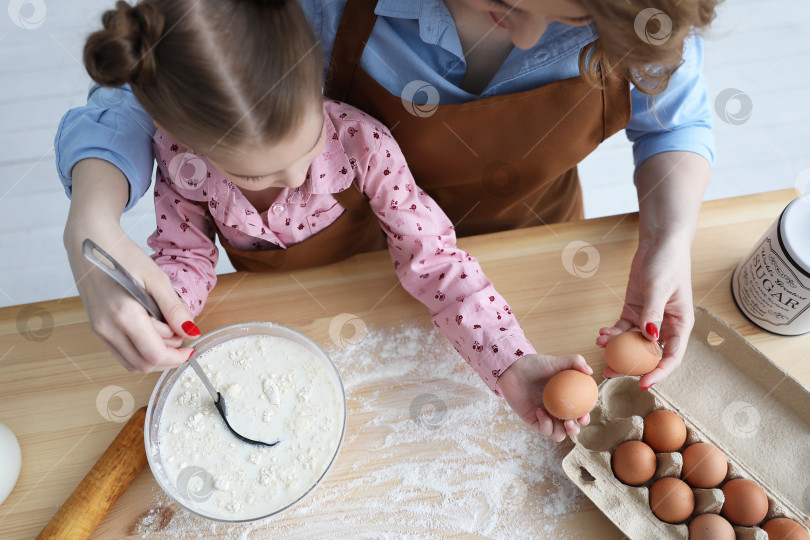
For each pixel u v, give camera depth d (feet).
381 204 2.65
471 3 2.18
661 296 2.27
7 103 5.57
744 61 5.95
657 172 2.68
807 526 2.05
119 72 1.75
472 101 2.54
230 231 2.77
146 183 2.53
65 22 5.55
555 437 2.18
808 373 2.42
